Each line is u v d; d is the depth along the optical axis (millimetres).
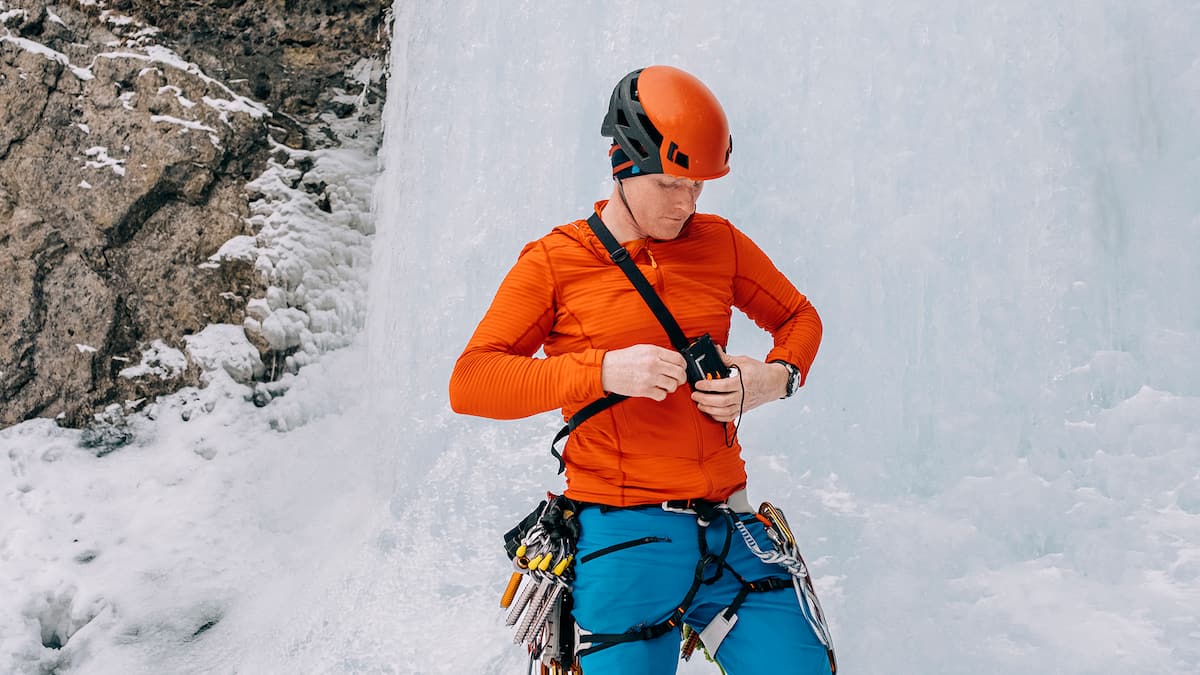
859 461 3283
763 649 1850
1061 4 3271
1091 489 2863
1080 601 2496
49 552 4766
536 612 1895
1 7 5977
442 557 3682
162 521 4973
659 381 1729
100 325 5758
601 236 1909
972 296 3244
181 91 5973
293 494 5055
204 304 5828
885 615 2654
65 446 5551
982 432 3127
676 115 1787
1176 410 2926
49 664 4129
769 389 1891
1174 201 3137
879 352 3379
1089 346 3107
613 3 4391
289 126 6215
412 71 5414
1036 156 3238
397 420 4648
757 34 3863
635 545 1854
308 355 5762
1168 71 3195
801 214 3654
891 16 3545
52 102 5918
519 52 4738
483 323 1904
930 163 3400
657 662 1857
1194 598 2387
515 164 4676
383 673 3188
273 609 4152
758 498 3285
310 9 6379
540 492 3854
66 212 5816
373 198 6039
